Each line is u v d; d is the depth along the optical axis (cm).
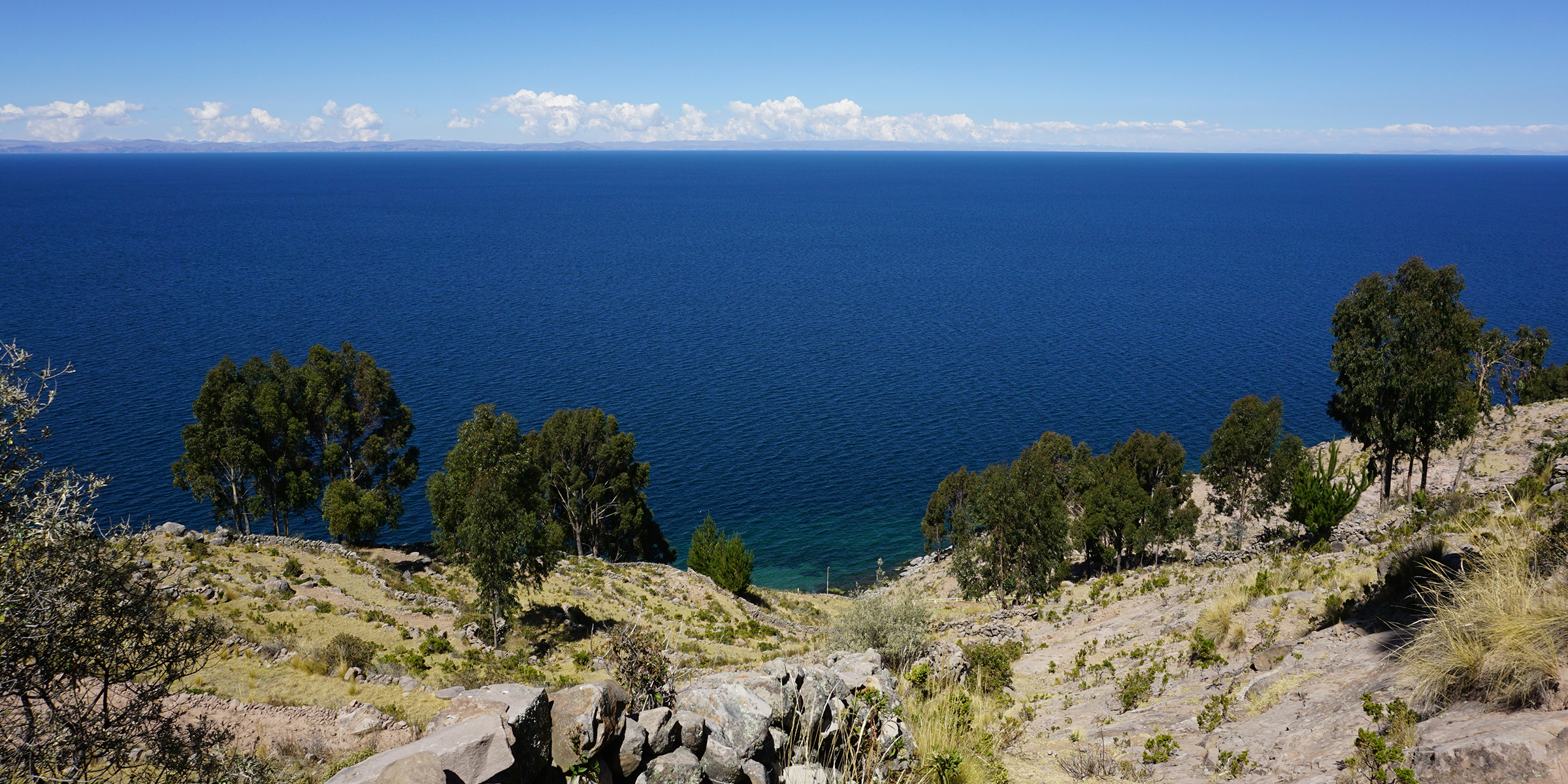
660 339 17338
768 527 8925
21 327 15525
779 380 14400
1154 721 1429
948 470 10462
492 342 16575
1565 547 965
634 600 5275
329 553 4950
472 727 662
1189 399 13375
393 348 15675
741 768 804
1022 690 2206
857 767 910
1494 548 1100
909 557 8294
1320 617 1759
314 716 2161
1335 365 5141
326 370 6034
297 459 5812
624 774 762
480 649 3706
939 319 19838
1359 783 823
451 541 5072
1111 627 2700
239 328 16488
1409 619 1327
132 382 11888
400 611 4091
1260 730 1110
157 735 1138
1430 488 5397
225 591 3559
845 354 16375
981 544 5353
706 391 13612
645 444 11044
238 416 5519
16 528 939
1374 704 939
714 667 3641
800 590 7600
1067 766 1212
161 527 4388
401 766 595
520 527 4012
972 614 4634
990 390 13938
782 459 10681
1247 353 16288
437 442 10494
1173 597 2770
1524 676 770
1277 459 6169
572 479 6581
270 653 2634
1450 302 4762
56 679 1015
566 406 12500
